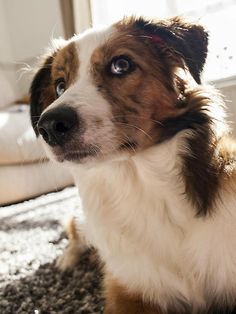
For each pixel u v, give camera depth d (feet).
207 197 0.92
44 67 1.33
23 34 4.47
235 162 0.97
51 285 1.28
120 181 1.01
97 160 0.94
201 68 1.05
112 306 1.02
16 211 2.40
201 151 0.96
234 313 0.97
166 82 1.01
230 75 2.66
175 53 1.05
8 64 4.45
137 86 0.98
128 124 0.95
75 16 3.58
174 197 0.96
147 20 1.09
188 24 1.10
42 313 1.07
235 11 2.86
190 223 0.95
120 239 1.01
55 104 0.92
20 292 1.24
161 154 0.98
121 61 1.00
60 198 2.57
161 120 0.99
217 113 1.04
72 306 1.09
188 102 1.00
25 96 4.07
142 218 0.99
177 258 0.96
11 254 1.64
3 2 4.50
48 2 4.14
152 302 1.00
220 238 0.92
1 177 2.57
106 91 0.97
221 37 2.85
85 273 1.36
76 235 1.52
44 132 0.92
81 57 1.06
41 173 2.81
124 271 1.02
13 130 2.63
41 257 1.56
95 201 1.07
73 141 0.91
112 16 3.60
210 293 0.97
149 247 0.98
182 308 1.02
